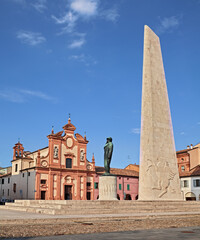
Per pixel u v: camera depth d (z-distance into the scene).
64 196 67.31
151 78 36.25
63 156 69.12
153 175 34.09
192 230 16.50
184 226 18.47
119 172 78.00
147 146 34.72
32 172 65.69
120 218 21.19
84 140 73.25
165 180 35.09
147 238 13.30
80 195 69.81
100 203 26.81
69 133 71.25
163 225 18.59
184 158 72.88
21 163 70.12
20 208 29.09
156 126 35.44
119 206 27.16
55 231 14.88
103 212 24.55
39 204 29.39
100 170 77.69
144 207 28.55
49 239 12.81
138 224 18.77
